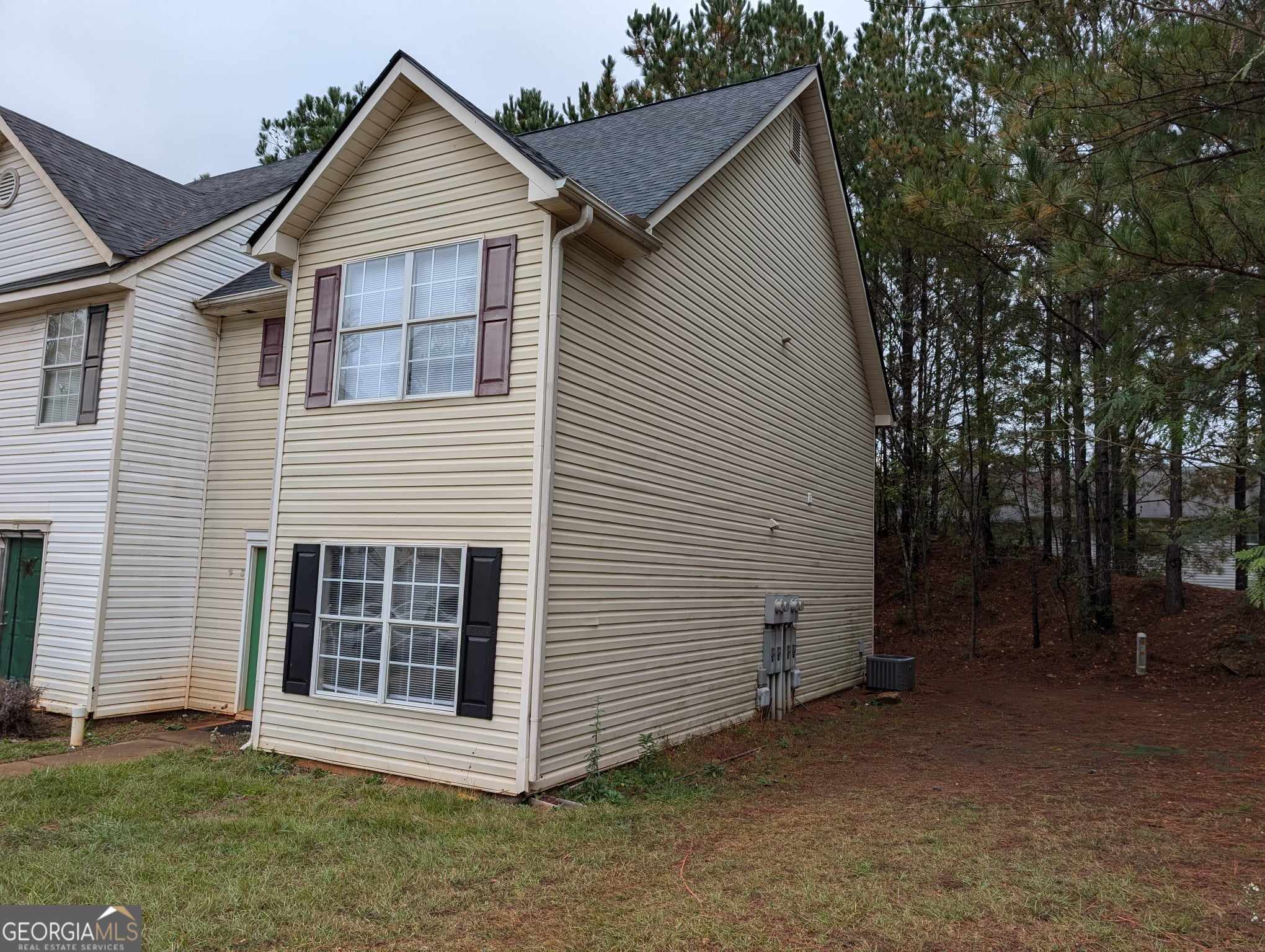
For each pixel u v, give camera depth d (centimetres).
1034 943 422
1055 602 2078
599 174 1028
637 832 620
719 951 414
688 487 978
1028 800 725
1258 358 760
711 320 1044
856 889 495
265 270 1250
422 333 830
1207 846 583
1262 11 708
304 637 843
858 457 1633
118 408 1060
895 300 2292
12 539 1151
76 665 1041
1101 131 765
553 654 739
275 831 606
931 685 1617
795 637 1259
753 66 2094
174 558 1117
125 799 673
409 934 434
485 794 723
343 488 847
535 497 734
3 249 1249
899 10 875
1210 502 1975
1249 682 1489
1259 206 678
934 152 1739
